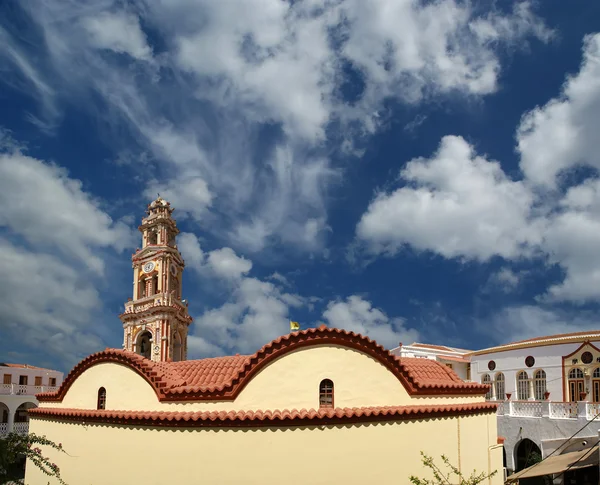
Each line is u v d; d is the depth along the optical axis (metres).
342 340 21.27
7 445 17.80
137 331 45.28
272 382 20.70
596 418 33.88
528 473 28.38
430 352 53.53
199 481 19.47
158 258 46.50
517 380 45.53
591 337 40.47
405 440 21.12
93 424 22.86
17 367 61.66
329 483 19.41
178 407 21.12
